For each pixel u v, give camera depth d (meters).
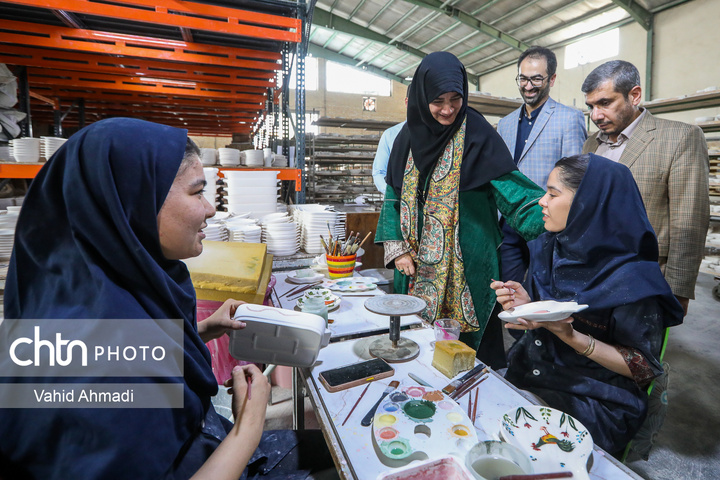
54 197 0.57
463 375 0.93
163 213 0.62
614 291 0.94
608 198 0.94
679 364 2.60
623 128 1.82
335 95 13.40
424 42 10.16
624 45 8.02
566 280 1.07
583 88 1.85
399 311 1.04
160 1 2.10
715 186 4.54
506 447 0.62
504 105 5.79
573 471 0.62
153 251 0.64
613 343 1.00
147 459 0.48
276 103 3.91
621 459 1.21
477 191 1.59
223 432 0.70
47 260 0.57
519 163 2.33
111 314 0.51
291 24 2.35
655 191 1.74
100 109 4.19
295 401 1.49
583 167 0.98
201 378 0.63
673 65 7.30
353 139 6.37
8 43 2.37
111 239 0.55
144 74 2.84
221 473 0.55
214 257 1.36
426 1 7.97
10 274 0.58
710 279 4.52
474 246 1.59
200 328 0.89
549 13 7.93
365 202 5.96
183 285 0.74
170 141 0.62
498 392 0.87
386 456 0.64
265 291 1.31
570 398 1.05
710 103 4.86
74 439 0.46
